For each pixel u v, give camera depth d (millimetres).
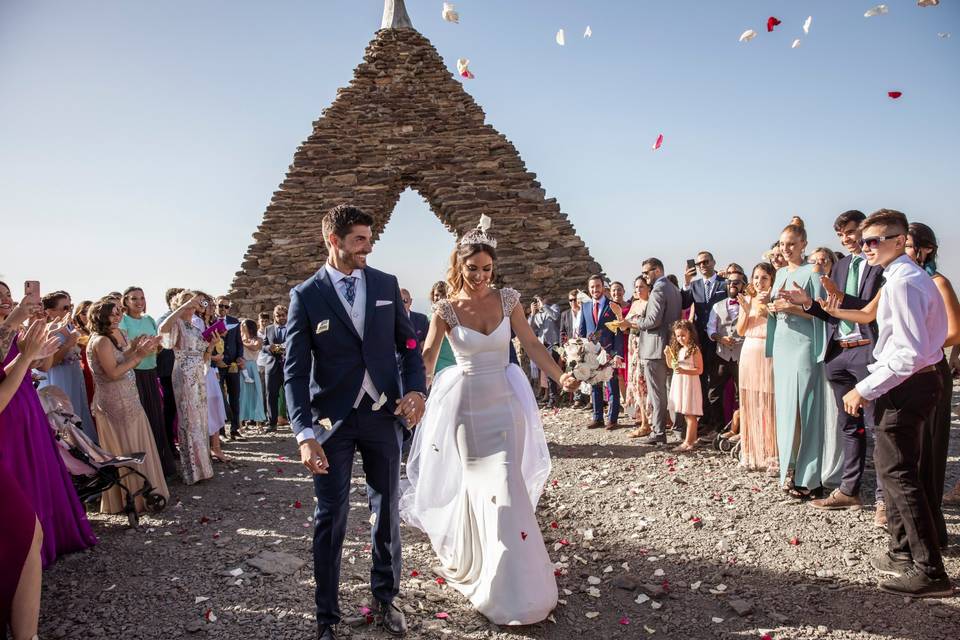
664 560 3924
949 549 3824
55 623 3320
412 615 3279
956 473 5344
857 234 4551
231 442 8766
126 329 6020
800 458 4898
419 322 6230
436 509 3820
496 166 14359
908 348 3164
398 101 14773
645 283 8117
